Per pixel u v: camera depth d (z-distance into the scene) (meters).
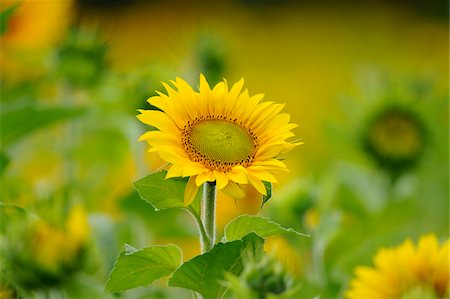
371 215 2.60
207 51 2.99
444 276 1.80
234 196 1.58
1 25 2.25
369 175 2.81
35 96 2.56
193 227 2.33
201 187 1.65
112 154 2.59
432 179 2.99
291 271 2.14
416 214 2.84
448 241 1.81
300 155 3.80
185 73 2.59
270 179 1.57
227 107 1.63
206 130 1.61
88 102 2.38
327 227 2.24
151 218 2.28
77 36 2.52
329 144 2.94
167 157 1.57
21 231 1.96
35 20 2.67
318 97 5.40
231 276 1.54
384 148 2.75
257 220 1.61
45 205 2.03
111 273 1.63
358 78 2.94
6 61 2.60
